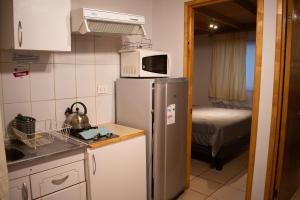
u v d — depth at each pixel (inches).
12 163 57.8
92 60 96.3
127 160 83.6
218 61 218.5
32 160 61.3
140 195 90.0
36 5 67.8
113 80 104.5
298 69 94.7
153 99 90.5
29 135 69.7
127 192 84.7
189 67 107.7
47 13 70.3
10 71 75.1
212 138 130.1
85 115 88.1
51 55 84.1
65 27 75.1
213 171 133.0
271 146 85.1
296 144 107.1
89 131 81.3
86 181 75.0
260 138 87.8
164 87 90.3
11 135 76.5
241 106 211.9
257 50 85.1
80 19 76.5
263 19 83.2
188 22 105.3
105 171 77.0
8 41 67.8
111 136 80.9
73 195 71.9
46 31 70.5
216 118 150.6
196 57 238.8
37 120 82.5
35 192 63.6
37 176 63.5
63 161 68.6
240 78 207.8
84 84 94.7
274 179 88.7
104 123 102.7
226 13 155.9
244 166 139.8
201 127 136.8
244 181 121.0
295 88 93.7
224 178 124.6
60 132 84.0
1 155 51.5
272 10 81.2
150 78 95.3
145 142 90.2
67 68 89.0
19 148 69.7
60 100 88.0
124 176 83.1
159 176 93.6
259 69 85.3
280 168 88.3
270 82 83.7
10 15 65.4
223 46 214.7
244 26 197.0
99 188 75.8
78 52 91.7
